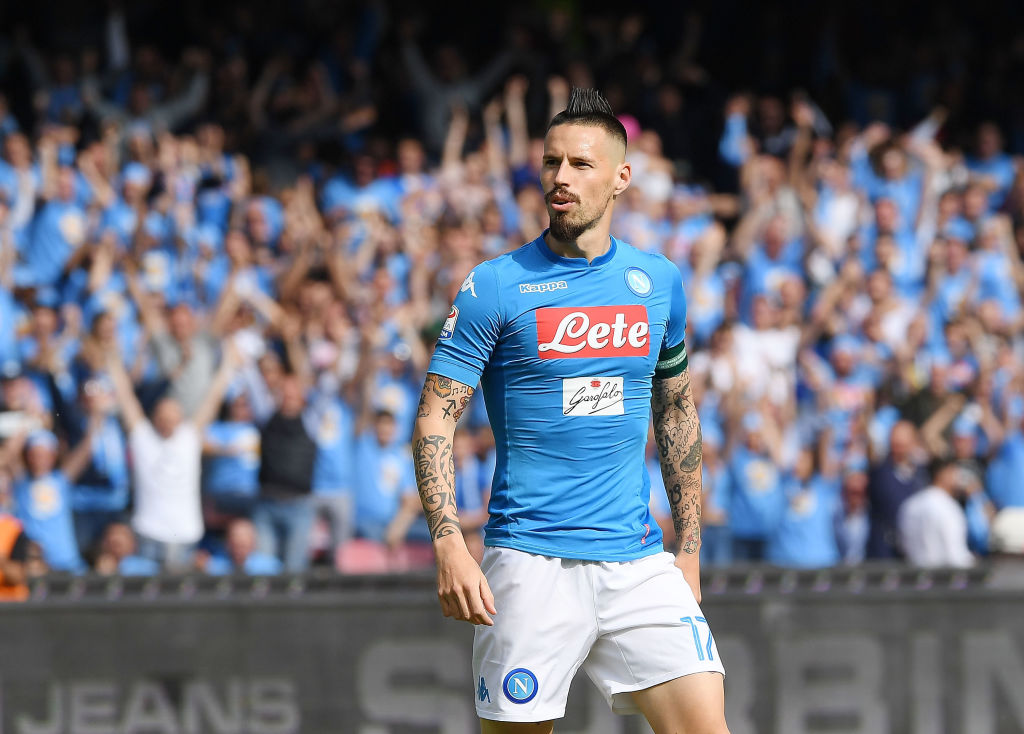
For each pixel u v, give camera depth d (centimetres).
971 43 5534
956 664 2142
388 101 4869
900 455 3250
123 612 2073
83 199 3853
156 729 2067
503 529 1186
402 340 3447
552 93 4816
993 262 4172
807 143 4341
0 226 3641
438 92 4788
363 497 3269
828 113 5222
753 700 2123
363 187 4206
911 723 2133
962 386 3806
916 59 5362
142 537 3073
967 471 3503
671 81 5141
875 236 4197
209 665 2077
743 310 3884
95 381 3247
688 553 1269
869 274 4109
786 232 4012
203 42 5072
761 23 5603
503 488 1192
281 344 3606
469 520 3142
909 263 4188
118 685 2064
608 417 1177
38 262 3769
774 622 2133
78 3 4888
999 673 2144
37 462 3036
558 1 5466
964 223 4344
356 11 5216
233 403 3328
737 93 5209
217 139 4297
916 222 4325
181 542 3089
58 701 2053
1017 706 2142
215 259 3847
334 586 2167
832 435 3334
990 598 2152
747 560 3288
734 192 4681
